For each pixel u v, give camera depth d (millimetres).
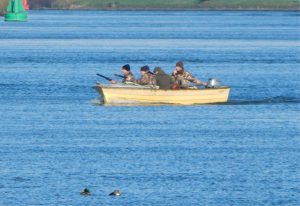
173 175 107625
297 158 118688
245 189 101250
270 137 135000
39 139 132125
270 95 189125
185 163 114688
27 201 95438
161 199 96688
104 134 136500
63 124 146375
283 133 138625
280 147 126688
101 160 116375
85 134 136500
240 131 140000
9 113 159750
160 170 110438
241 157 119062
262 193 99375
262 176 107562
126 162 115188
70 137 134000
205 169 111250
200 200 96500
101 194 98438
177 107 163000
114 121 148875
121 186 102062
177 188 101438
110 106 163875
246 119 152125
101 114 156500
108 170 110125
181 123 147000
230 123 147750
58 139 132125
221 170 110688
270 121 150375
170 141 130750
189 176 107250
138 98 162375
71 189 100562
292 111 162625
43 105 171000
